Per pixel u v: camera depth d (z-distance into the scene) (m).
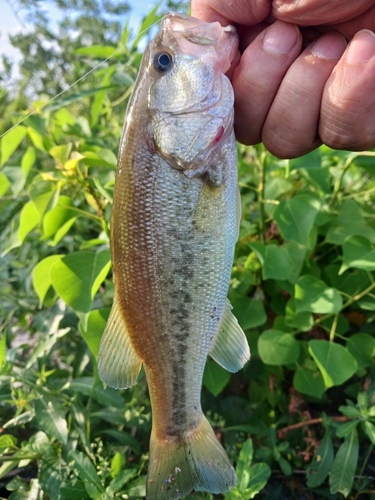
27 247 0.32
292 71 0.13
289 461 0.23
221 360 0.15
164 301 0.14
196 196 0.14
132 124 0.14
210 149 0.14
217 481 0.15
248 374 0.25
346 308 0.27
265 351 0.21
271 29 0.13
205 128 0.13
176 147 0.13
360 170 0.29
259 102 0.14
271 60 0.13
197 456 0.15
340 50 0.13
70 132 0.26
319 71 0.13
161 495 0.15
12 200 0.36
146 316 0.14
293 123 0.14
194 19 0.13
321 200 0.22
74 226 0.31
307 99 0.13
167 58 0.13
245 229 0.25
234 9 0.13
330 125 0.13
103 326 0.19
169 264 0.14
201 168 0.14
